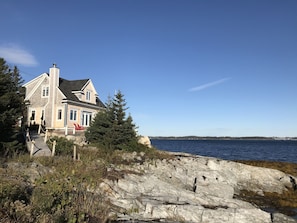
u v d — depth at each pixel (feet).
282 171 101.19
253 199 74.69
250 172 91.50
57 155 68.95
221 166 93.09
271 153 226.38
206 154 208.54
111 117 92.94
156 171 77.51
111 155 80.23
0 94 68.64
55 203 32.86
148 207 48.44
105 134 90.12
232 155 201.26
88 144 89.25
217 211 49.14
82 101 130.52
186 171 82.28
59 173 52.16
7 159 57.88
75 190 44.09
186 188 73.82
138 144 93.30
